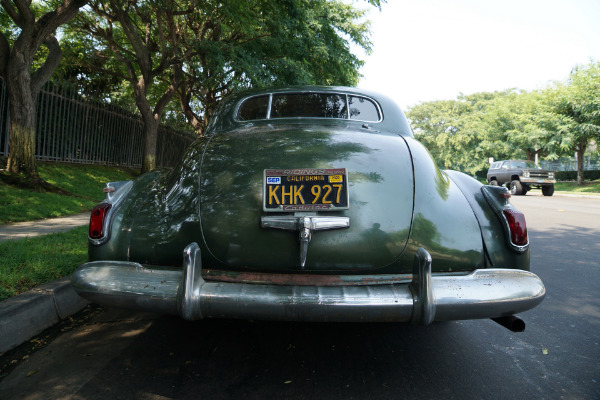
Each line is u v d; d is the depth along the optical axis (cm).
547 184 2103
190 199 218
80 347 248
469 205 229
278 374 220
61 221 624
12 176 789
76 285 198
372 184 211
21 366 223
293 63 1228
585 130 2438
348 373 223
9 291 280
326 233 199
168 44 1491
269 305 180
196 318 186
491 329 298
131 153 1566
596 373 233
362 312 179
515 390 212
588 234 752
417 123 5691
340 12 1767
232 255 202
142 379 212
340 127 261
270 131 249
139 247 214
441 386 213
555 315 331
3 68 802
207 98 1867
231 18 1066
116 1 1090
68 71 1566
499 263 216
